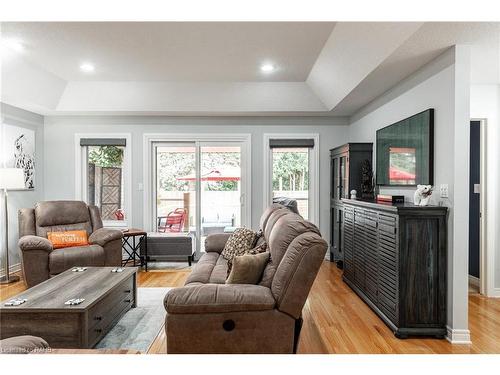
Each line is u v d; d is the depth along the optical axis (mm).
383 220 3021
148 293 3848
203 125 5590
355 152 4457
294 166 5734
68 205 4668
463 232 2633
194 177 5707
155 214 5707
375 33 2676
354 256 3857
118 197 5676
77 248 4105
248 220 5598
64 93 4922
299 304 1985
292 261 1991
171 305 1971
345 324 2971
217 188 5707
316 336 2730
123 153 5672
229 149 5695
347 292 3861
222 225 5711
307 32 3189
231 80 4750
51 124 5551
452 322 2641
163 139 5598
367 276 3441
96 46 3557
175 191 5719
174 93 4969
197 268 3127
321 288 4012
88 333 2342
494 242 3707
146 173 5562
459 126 2629
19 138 4910
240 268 2236
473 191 4152
